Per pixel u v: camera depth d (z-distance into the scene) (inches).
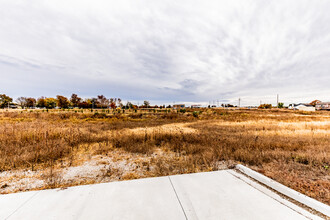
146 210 77.0
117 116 833.5
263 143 220.5
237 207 79.7
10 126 344.2
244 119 701.9
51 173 122.4
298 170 131.2
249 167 141.3
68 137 245.6
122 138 251.4
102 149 199.6
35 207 79.6
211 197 88.7
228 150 186.9
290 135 291.7
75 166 147.3
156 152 197.9
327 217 73.6
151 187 100.6
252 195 91.3
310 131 334.3
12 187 106.5
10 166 141.6
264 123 519.5
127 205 81.1
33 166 144.9
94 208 78.5
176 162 155.9
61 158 162.9
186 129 393.4
